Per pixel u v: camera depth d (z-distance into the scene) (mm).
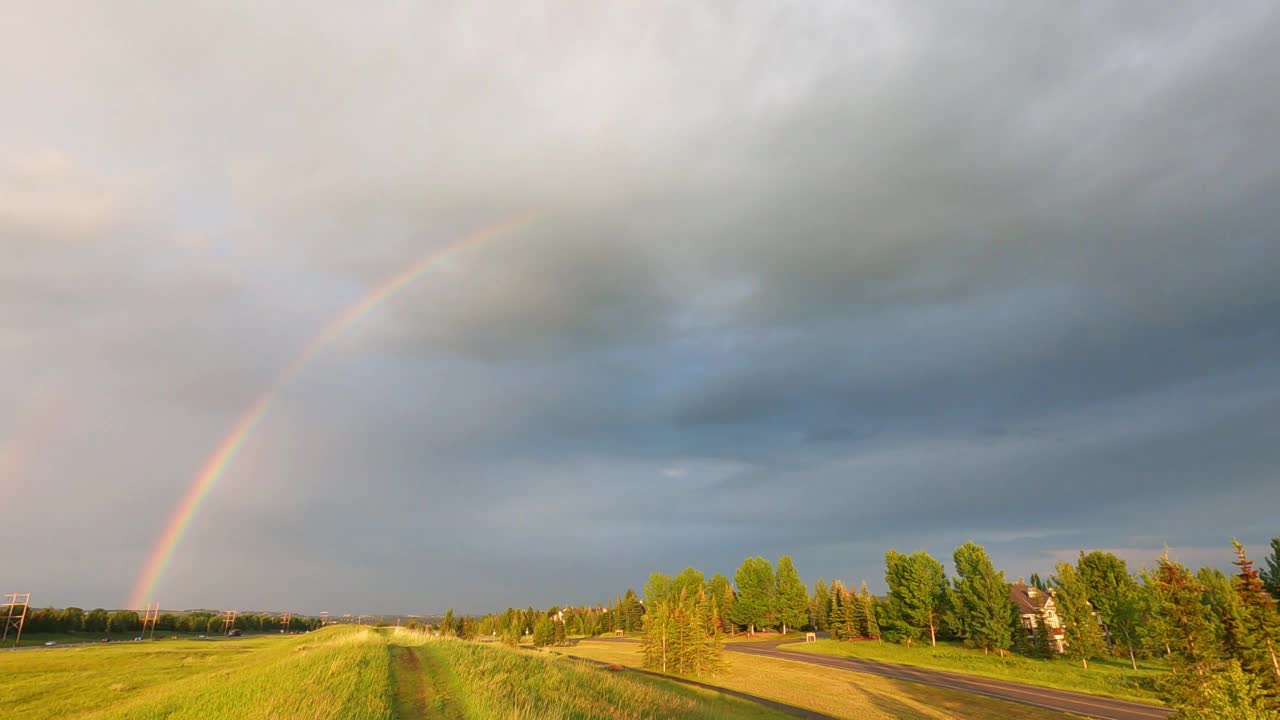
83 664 50156
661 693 34188
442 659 33062
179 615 151750
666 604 82375
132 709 23203
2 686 36781
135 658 55688
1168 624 30594
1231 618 30453
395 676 26906
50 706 30969
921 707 48312
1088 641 71812
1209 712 26891
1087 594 82750
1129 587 79812
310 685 21938
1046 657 81875
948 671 72500
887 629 109125
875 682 62594
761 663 82562
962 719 43875
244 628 170875
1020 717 44406
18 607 108375
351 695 20703
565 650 110062
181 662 51469
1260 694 25953
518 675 28234
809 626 160875
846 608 119500
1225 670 27188
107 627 126312
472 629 152875
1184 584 30391
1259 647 29156
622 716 23391
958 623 90750
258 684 23906
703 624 76500
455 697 22719
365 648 34469
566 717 20828
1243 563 30781
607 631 187125
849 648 100062
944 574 102625
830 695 53969
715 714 32406
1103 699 51125
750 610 146000
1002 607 84688
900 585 103500
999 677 66125
